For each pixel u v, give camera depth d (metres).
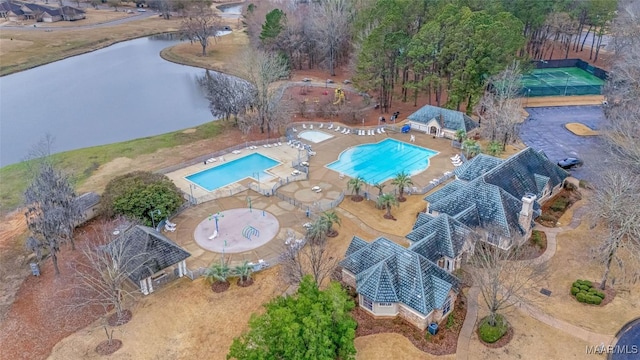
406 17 103.88
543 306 45.72
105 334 43.72
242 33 189.75
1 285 50.88
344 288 47.81
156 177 64.31
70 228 54.91
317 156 82.00
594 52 140.88
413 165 77.88
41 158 63.88
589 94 109.94
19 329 44.78
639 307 45.38
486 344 41.44
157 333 43.75
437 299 42.56
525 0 114.94
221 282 50.12
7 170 77.25
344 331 36.50
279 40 130.00
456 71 88.19
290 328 33.84
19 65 148.38
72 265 53.44
